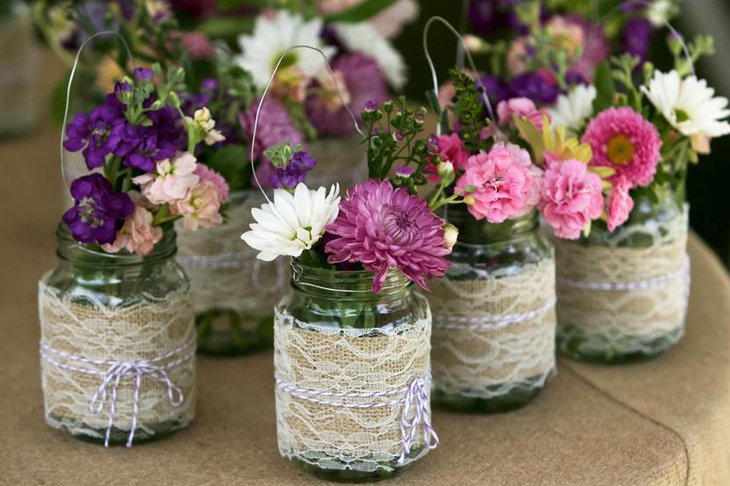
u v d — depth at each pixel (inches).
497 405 47.0
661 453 43.8
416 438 41.6
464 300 45.8
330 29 64.1
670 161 51.6
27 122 92.4
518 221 45.4
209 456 43.9
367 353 39.6
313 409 40.6
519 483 41.5
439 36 123.3
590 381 50.8
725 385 49.9
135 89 40.5
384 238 36.7
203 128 41.5
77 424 44.6
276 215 37.6
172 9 67.3
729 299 59.8
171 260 45.2
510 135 47.4
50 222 73.9
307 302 40.4
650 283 51.1
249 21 67.6
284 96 57.1
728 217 118.9
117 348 43.6
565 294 52.2
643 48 63.8
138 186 43.3
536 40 57.9
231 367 53.0
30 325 57.5
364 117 39.2
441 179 39.6
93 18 66.2
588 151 44.6
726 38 101.2
